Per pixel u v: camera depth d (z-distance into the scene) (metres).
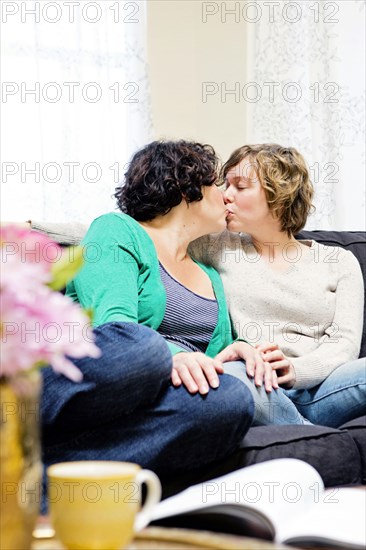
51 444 1.59
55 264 0.89
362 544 1.04
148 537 0.94
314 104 3.40
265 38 3.49
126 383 1.57
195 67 3.72
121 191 2.27
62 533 0.88
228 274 2.34
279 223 2.37
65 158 3.32
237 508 1.04
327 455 1.80
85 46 3.39
